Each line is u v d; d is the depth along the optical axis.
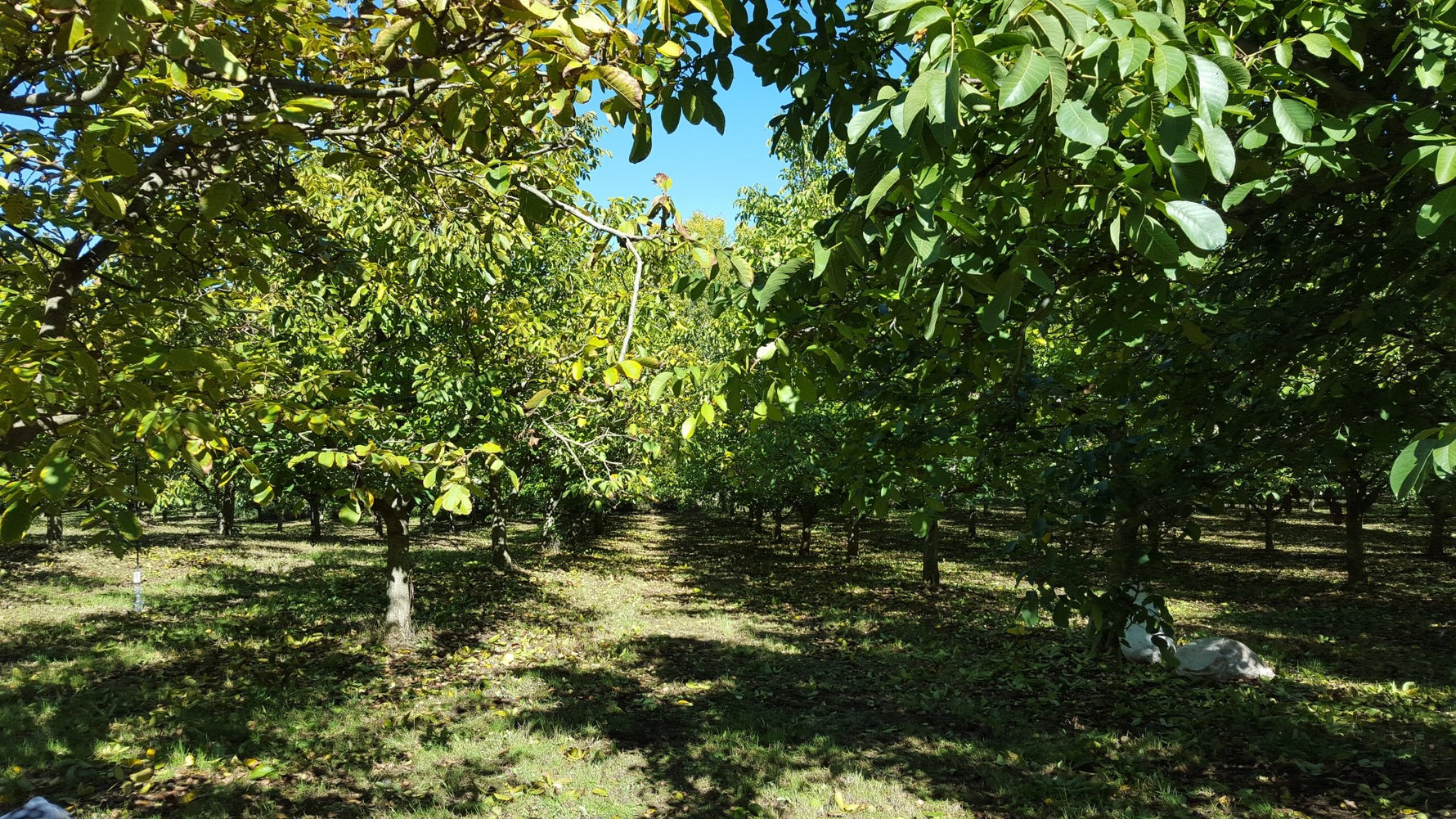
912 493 3.62
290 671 8.58
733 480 20.09
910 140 1.37
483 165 2.81
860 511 3.77
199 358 2.09
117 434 1.90
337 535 25.47
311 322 7.24
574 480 12.60
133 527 2.04
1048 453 3.69
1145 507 2.99
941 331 2.59
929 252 1.69
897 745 6.57
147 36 1.67
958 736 6.81
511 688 8.22
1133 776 5.79
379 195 6.14
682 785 5.67
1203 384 3.63
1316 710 7.26
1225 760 6.13
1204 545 22.66
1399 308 3.01
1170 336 3.67
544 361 8.93
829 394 3.01
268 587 13.97
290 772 5.75
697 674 9.00
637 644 10.56
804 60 2.76
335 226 6.27
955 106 1.21
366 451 2.62
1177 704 7.62
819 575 17.77
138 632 10.12
